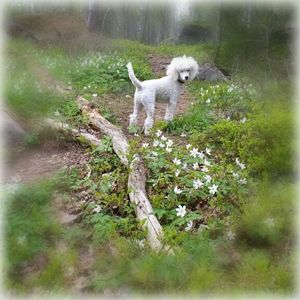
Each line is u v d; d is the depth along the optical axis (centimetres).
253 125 154
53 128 189
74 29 447
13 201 129
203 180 149
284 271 100
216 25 421
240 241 113
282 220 111
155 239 117
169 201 140
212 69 347
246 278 99
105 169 162
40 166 168
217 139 186
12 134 183
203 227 127
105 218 128
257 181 139
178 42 688
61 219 130
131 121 214
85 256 117
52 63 304
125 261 108
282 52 176
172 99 219
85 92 272
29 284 108
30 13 428
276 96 147
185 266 104
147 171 157
